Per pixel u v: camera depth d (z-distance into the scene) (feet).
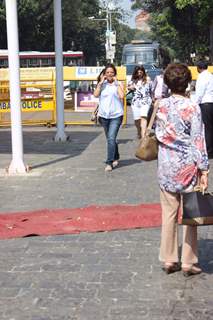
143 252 24.22
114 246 25.11
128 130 69.72
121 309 18.71
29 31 205.67
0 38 201.16
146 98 56.85
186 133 20.75
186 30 180.55
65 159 47.42
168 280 21.13
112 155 42.06
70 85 80.74
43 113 74.33
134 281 21.04
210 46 155.74
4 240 26.22
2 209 31.48
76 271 22.11
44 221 28.94
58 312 18.54
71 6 245.04
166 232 21.54
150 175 40.34
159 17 187.32
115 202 32.60
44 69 73.82
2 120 73.92
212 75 45.93
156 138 21.29
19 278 21.48
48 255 24.03
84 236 26.63
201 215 19.98
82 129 71.36
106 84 42.09
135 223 28.35
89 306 18.97
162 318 18.04
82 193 35.01
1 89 73.31
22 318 18.16
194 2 102.99
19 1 191.62
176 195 21.18
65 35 257.55
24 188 36.73
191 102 20.83
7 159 47.57
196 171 20.76
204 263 22.88
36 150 53.16
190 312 18.47
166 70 21.18
